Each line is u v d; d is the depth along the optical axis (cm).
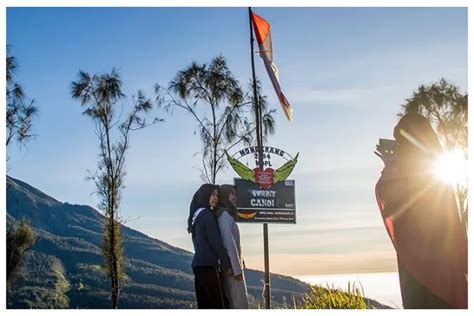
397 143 477
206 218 672
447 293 453
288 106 1158
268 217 1181
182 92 1366
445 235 458
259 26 1173
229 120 1344
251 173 1195
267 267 1114
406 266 459
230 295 670
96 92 1386
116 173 1381
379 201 472
